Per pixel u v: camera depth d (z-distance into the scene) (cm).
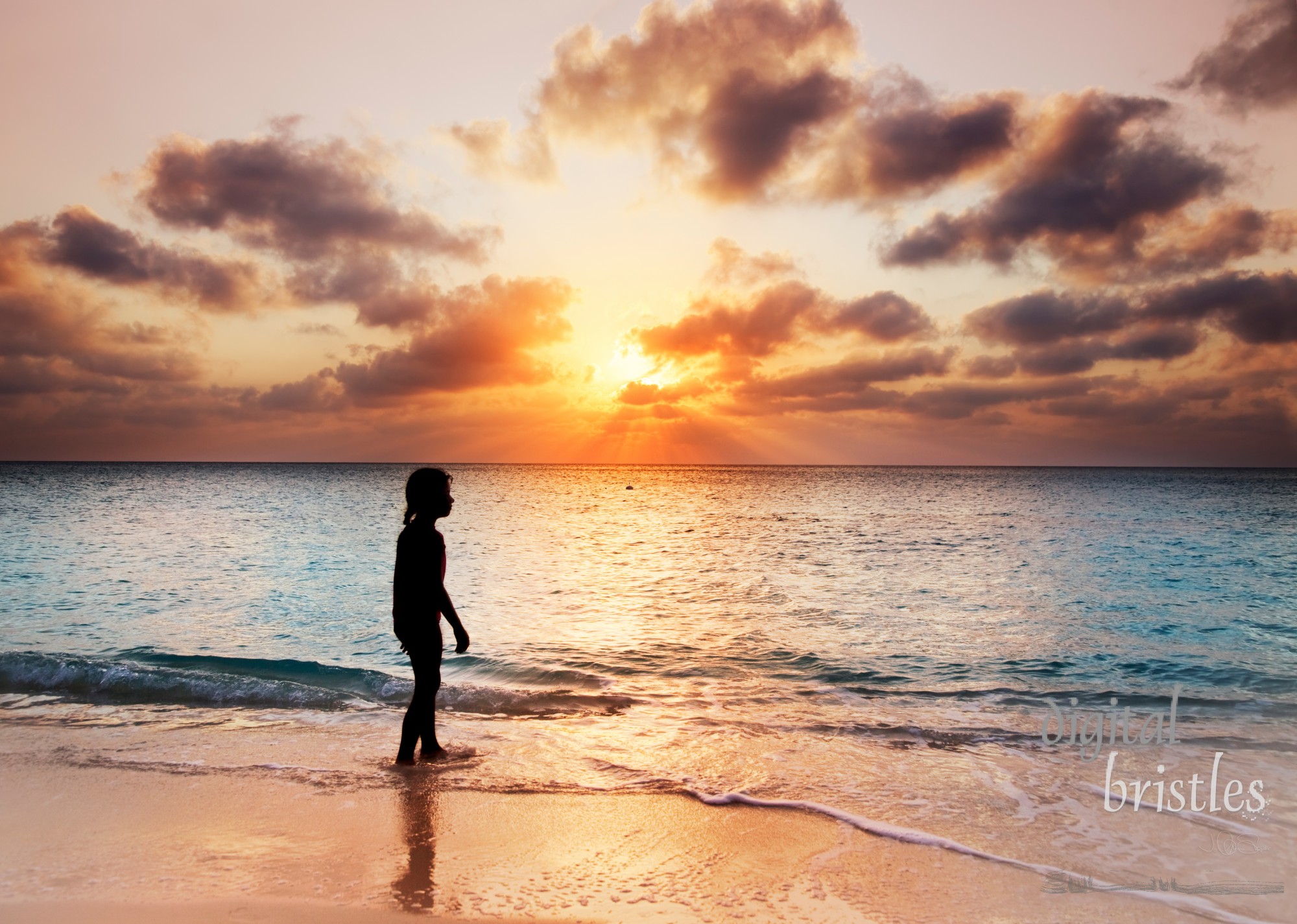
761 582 1656
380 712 688
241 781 489
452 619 555
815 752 561
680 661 924
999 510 4894
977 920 310
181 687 761
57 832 403
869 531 3206
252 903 319
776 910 317
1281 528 3316
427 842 390
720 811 435
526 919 308
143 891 331
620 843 389
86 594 1466
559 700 725
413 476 559
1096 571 1858
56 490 7638
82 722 652
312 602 1371
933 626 1163
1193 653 988
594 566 1955
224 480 11269
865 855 376
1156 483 11150
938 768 521
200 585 1590
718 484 11269
